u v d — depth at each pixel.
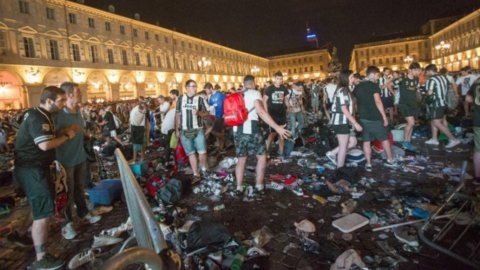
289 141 7.98
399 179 5.62
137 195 1.92
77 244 4.23
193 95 6.40
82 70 36.00
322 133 7.87
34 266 3.60
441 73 8.70
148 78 48.06
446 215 3.80
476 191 4.41
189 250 3.56
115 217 5.06
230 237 3.67
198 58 62.06
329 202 4.85
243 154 5.36
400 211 4.20
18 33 29.19
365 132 6.29
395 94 10.20
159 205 5.05
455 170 5.83
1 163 10.03
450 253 3.14
